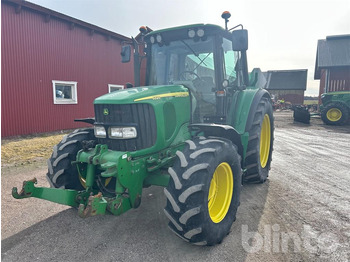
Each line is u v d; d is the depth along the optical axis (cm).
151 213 347
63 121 1169
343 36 2291
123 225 316
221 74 359
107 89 1392
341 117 1397
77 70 1220
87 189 291
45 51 1075
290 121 1677
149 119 285
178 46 381
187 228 246
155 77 400
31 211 354
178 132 320
